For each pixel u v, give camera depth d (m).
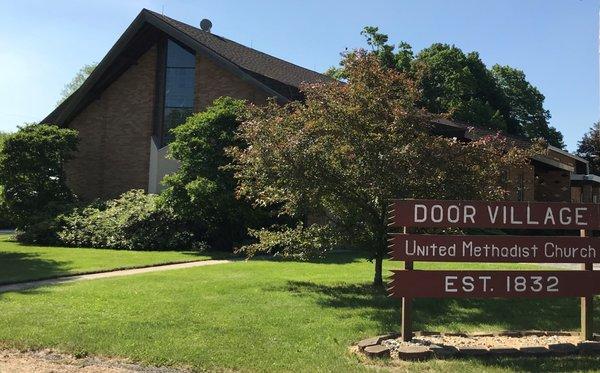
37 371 5.95
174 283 11.28
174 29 22.97
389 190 10.19
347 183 10.73
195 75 24.28
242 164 13.02
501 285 7.16
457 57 45.16
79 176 26.58
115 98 26.09
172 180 18.91
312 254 11.31
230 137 18.31
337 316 8.47
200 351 6.54
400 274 7.16
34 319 7.97
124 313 8.41
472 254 7.16
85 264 14.66
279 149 10.38
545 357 6.64
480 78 48.47
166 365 6.17
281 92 22.66
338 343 7.03
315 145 10.42
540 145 10.91
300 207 10.98
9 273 12.98
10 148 22.75
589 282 7.29
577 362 6.41
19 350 6.67
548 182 29.69
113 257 16.28
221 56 22.33
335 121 10.58
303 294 10.27
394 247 7.17
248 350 6.61
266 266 14.59
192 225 19.66
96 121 26.42
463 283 7.14
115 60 24.84
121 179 25.81
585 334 7.32
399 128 10.38
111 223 20.02
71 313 8.39
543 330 8.02
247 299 9.62
